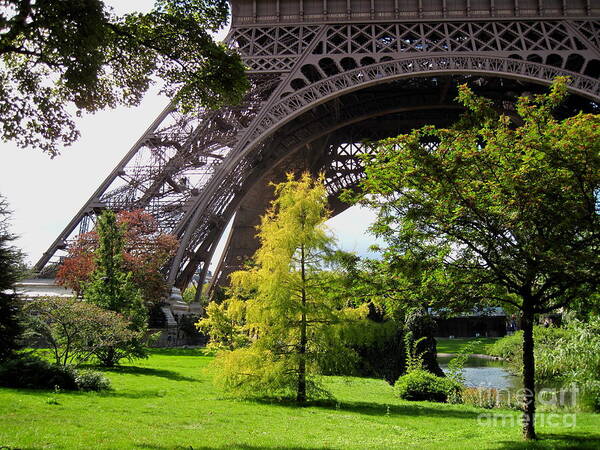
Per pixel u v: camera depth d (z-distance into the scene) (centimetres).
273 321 2073
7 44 1133
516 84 5928
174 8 1588
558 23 5034
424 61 4856
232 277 2119
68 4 1223
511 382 3466
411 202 1478
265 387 2133
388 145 1522
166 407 1855
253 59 4956
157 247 4853
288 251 2058
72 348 2752
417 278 1534
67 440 1217
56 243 4919
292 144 5916
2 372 2072
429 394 2531
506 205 1358
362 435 1527
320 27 5159
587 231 1376
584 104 5597
